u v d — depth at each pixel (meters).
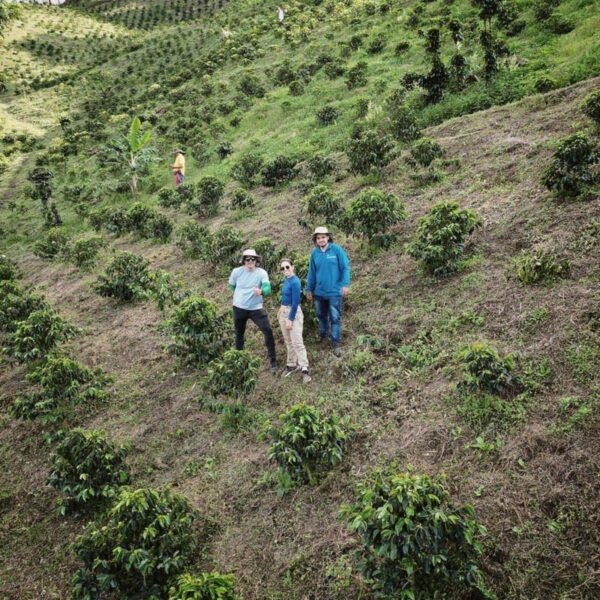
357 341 5.85
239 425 5.39
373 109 15.61
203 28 57.38
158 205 17.53
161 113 32.94
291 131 18.70
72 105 45.06
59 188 26.33
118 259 9.76
